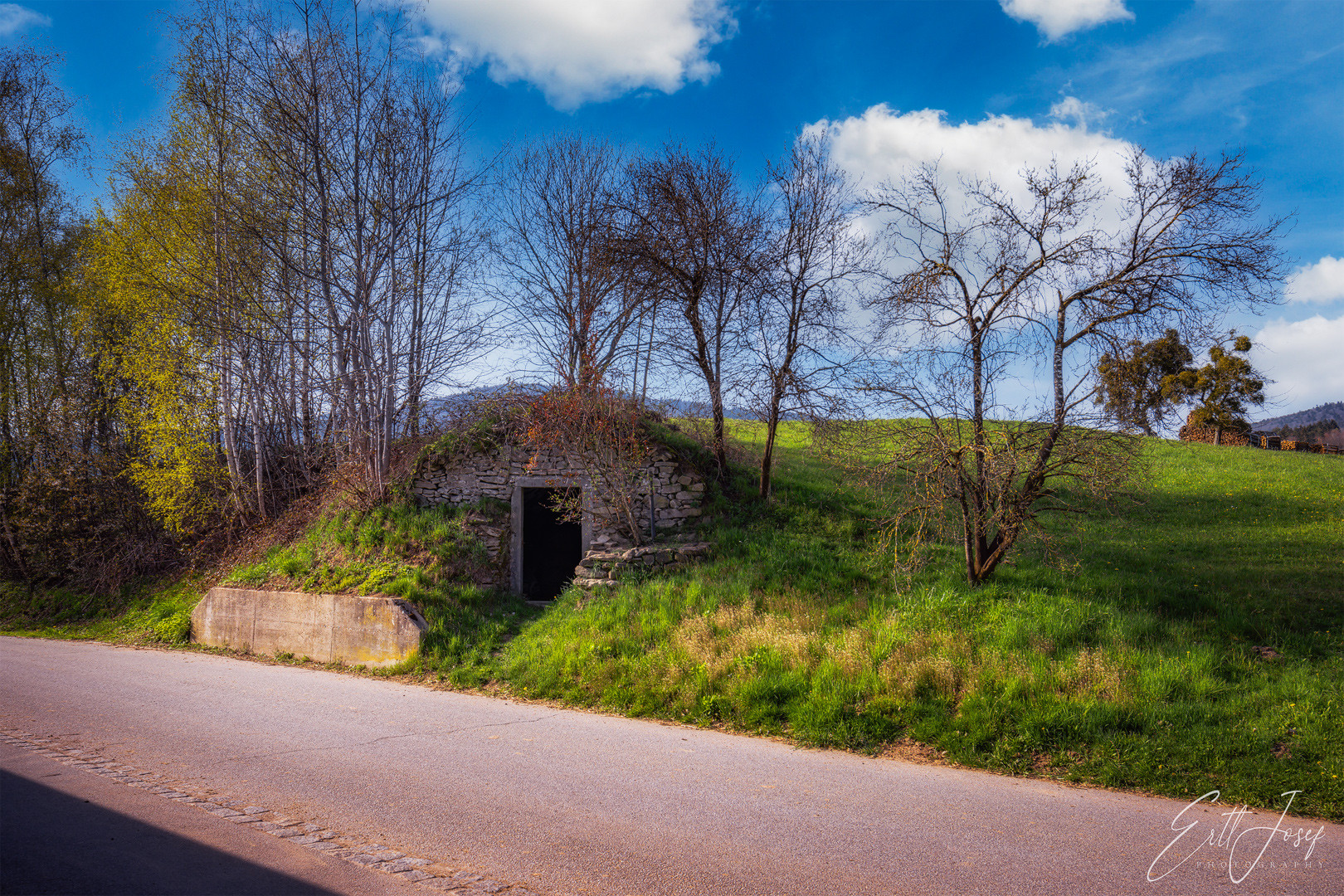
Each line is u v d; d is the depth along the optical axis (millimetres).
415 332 18234
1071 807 5809
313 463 19891
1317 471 22641
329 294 16750
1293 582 11047
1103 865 4715
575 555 18109
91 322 20781
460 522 15117
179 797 5715
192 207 18016
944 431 11023
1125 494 11055
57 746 7195
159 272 18000
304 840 4898
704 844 4977
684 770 6676
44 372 22109
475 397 16562
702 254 16234
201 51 17391
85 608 18375
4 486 21250
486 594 13852
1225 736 6703
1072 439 10523
